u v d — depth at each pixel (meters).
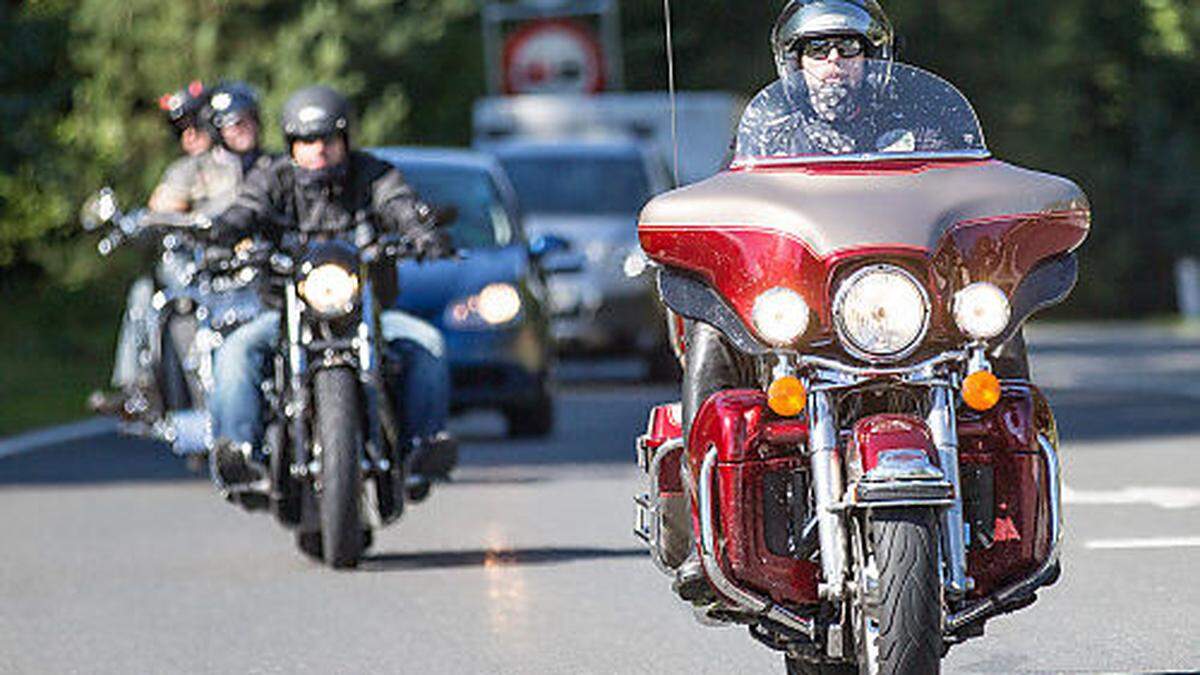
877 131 17.86
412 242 27.03
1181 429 40.53
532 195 59.69
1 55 68.00
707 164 71.06
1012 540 16.91
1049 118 110.19
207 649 21.95
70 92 68.44
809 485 16.97
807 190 17.05
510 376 41.12
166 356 33.88
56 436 44.69
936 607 16.19
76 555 28.22
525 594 24.55
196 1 65.94
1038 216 16.97
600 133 70.06
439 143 71.69
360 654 21.52
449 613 23.55
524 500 32.59
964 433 16.89
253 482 27.12
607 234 57.59
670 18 18.66
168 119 34.97
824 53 17.89
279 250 26.72
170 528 30.53
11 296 71.06
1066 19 110.81
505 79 72.69
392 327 27.25
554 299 56.44
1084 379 54.78
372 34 67.25
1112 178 112.25
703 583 17.52
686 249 17.08
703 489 16.95
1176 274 113.06
